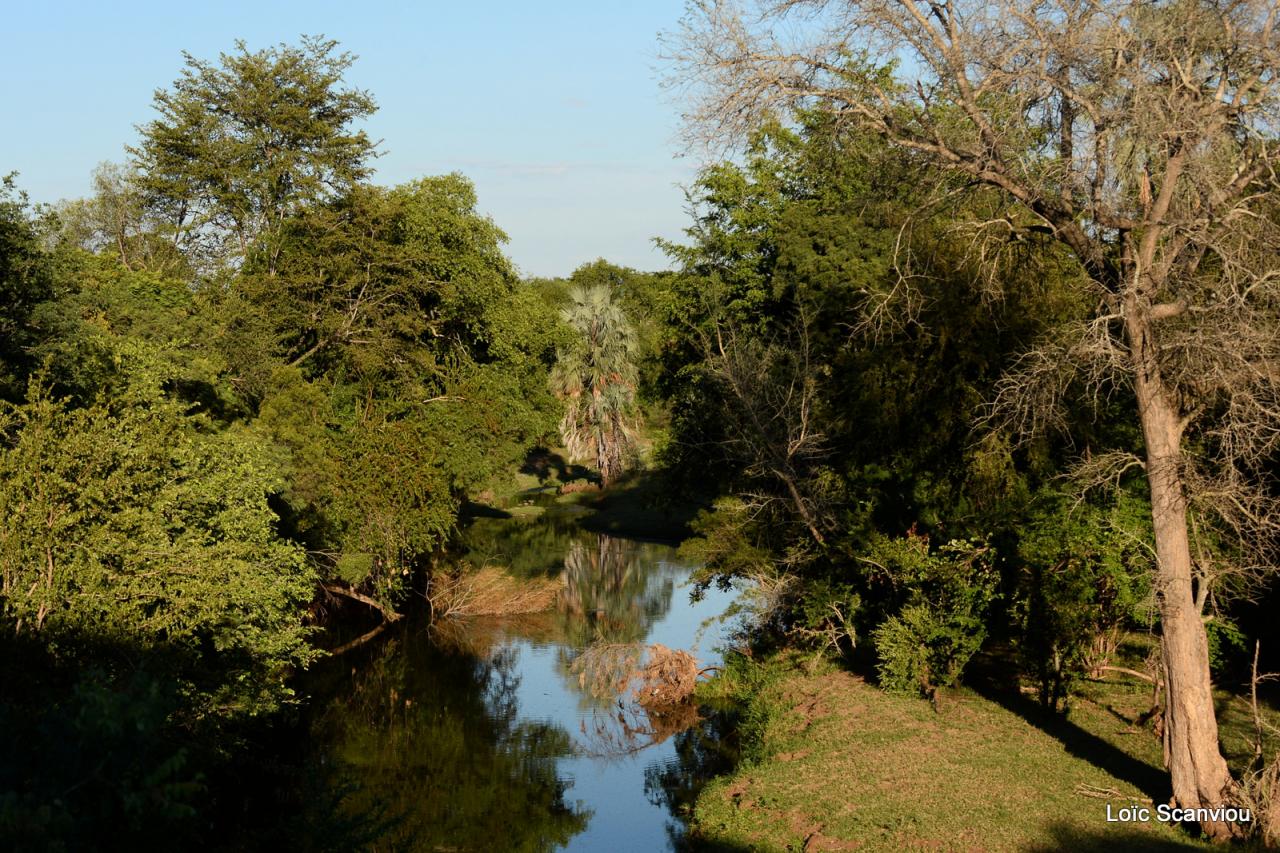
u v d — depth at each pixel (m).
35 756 7.73
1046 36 12.62
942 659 19.89
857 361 24.97
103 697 7.47
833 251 30.41
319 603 31.53
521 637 31.45
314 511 27.42
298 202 42.50
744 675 24.86
